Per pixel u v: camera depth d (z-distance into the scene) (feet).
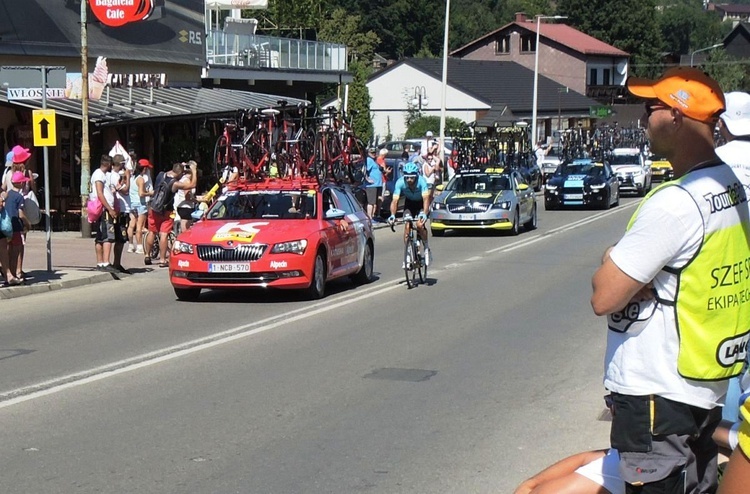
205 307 54.03
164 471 24.72
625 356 13.99
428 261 63.93
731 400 16.85
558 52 322.55
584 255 80.64
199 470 24.82
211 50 155.02
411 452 26.55
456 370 37.35
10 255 59.88
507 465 25.43
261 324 47.83
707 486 14.69
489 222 96.94
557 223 114.42
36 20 108.99
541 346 42.34
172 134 126.82
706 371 13.73
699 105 13.66
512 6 474.90
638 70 346.54
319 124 82.58
